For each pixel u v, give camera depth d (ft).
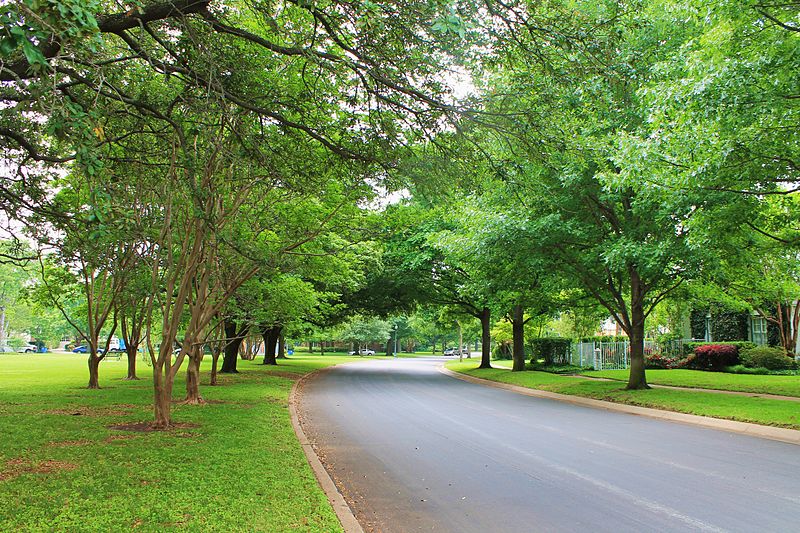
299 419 42.34
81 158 17.57
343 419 42.73
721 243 46.78
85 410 42.22
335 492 21.06
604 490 22.04
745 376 72.74
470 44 25.81
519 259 59.41
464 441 33.12
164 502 18.38
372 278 101.09
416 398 59.77
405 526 17.83
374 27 24.08
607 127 50.52
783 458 28.30
